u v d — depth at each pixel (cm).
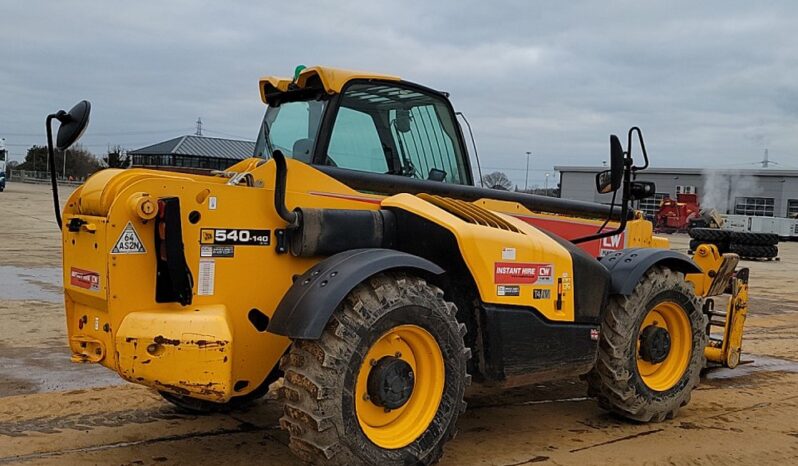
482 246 414
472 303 423
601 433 486
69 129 369
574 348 458
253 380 395
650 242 648
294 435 357
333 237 400
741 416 539
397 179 454
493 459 429
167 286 363
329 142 449
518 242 432
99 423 471
